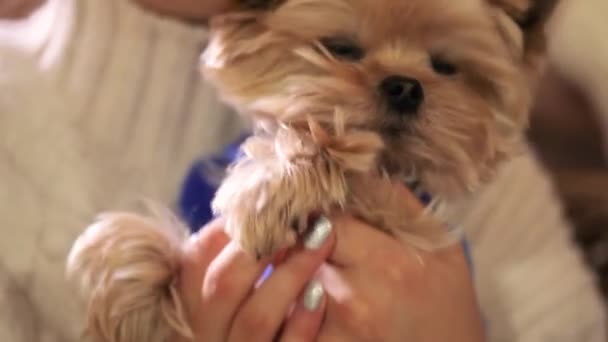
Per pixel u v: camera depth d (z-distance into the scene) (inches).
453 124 34.8
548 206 53.5
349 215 32.7
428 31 36.0
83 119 42.1
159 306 34.2
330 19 35.0
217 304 31.5
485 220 49.4
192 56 43.7
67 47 42.6
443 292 33.4
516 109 37.9
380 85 33.5
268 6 35.9
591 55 72.8
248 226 29.9
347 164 31.0
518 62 38.5
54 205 40.2
